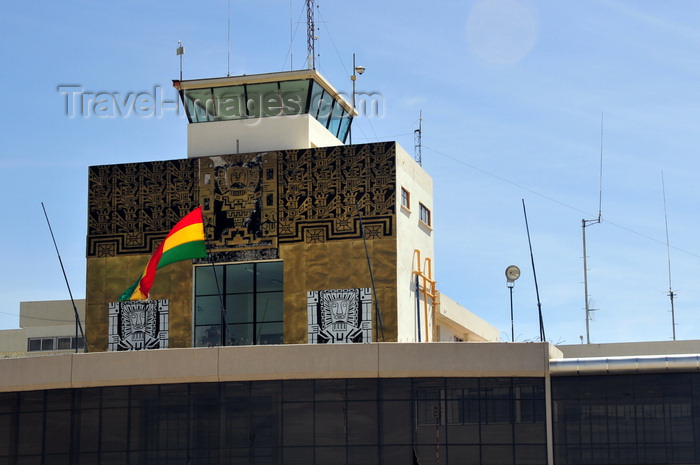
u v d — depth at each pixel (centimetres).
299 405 5462
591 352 8338
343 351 5469
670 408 5306
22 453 5631
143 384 5578
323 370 5459
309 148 6359
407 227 6331
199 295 6309
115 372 5600
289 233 6253
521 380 5412
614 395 5356
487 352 5434
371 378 5453
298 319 6153
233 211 6338
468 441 5378
